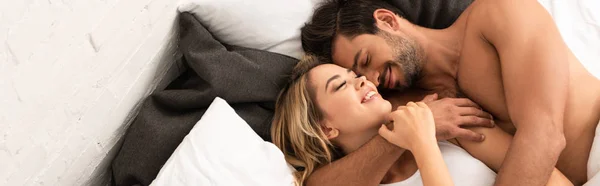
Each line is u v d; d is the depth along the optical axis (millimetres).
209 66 1407
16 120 1024
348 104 1310
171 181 1217
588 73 1328
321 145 1364
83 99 1206
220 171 1245
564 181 1221
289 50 1512
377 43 1399
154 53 1449
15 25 959
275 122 1431
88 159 1314
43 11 1015
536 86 1197
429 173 1156
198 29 1449
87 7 1131
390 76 1413
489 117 1336
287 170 1330
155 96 1428
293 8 1515
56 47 1072
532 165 1161
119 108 1364
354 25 1422
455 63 1428
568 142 1288
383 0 1524
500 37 1277
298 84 1387
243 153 1293
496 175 1242
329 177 1326
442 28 1570
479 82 1354
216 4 1454
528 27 1249
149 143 1365
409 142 1210
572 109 1280
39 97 1065
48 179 1174
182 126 1382
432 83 1461
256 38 1491
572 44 1499
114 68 1287
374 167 1276
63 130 1177
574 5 1570
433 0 1531
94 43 1181
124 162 1381
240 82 1420
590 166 1229
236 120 1352
